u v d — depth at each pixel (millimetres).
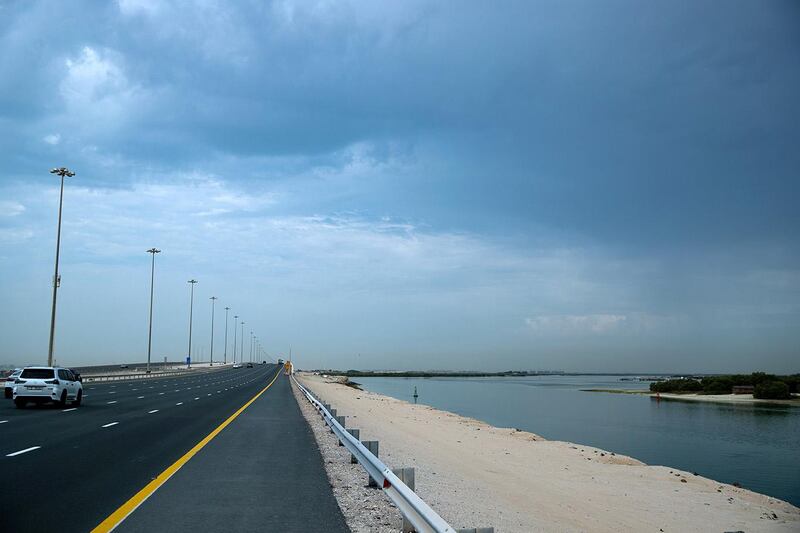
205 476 11359
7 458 13273
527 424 51844
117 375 79312
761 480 27406
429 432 29266
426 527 6504
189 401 35875
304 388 42562
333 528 7895
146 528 7664
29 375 29141
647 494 18047
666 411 74688
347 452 15148
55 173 55406
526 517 11555
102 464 12586
